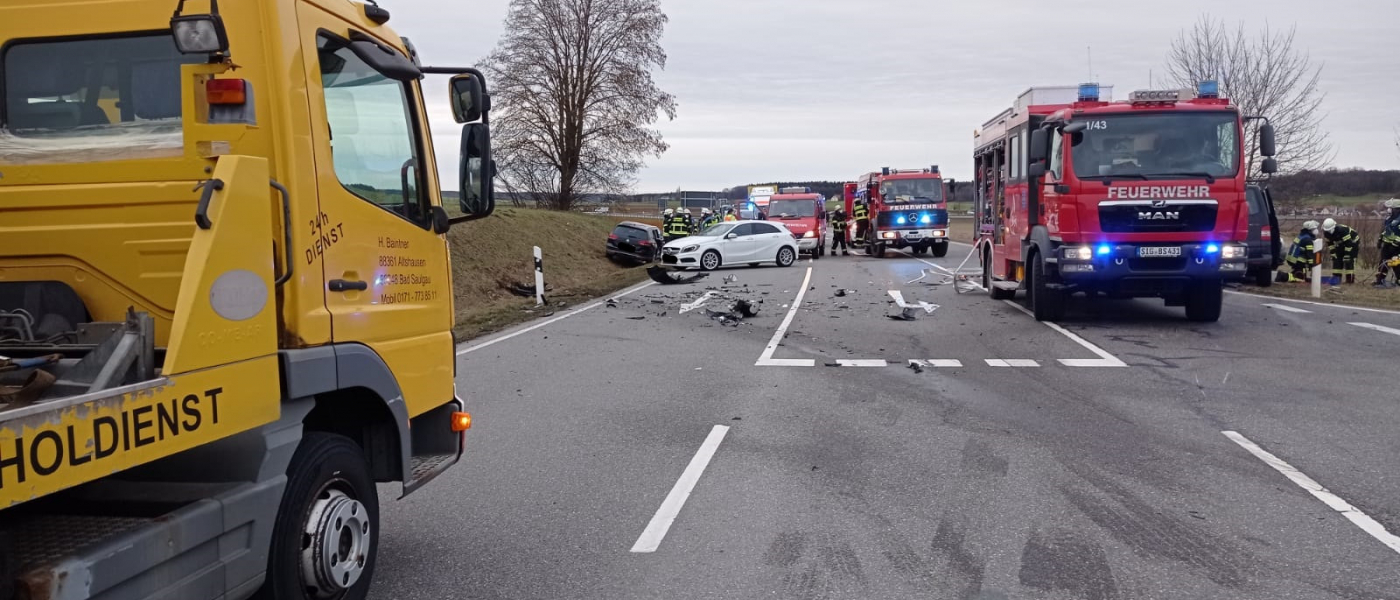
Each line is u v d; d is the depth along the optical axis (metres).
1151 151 13.61
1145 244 13.53
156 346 3.88
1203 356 11.72
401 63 4.71
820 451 7.46
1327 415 8.45
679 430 8.27
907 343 13.41
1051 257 14.32
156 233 3.88
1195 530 5.50
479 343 14.33
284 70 3.90
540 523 5.82
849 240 47.12
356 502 4.31
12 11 4.08
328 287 4.13
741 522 5.76
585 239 38.31
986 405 9.14
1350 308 16.39
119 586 3.08
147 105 4.02
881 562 5.06
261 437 3.67
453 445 5.38
